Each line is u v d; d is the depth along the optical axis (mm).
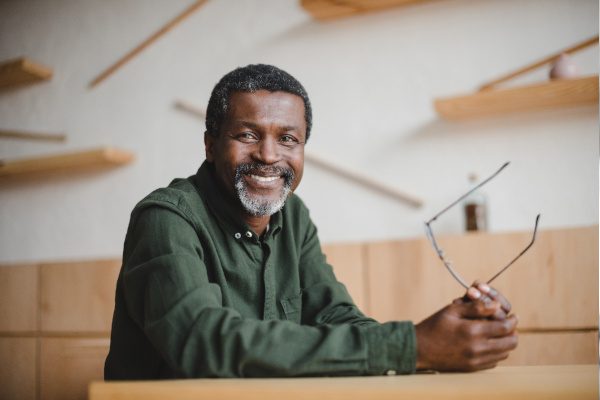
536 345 1907
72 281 2418
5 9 3248
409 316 2031
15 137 3143
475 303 808
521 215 2229
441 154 2369
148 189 2838
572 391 590
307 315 1278
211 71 2787
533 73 2236
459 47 2379
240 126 1138
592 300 1860
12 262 3047
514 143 2268
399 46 2477
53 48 3119
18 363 2463
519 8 2297
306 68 2615
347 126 2523
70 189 2977
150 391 666
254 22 2732
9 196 3092
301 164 1187
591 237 1880
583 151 2172
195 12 2844
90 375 2357
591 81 2000
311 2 2430
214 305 872
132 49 2963
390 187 2408
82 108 3012
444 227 2328
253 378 769
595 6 2193
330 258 2137
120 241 2863
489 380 679
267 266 1181
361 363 771
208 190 1167
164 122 2850
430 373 802
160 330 840
